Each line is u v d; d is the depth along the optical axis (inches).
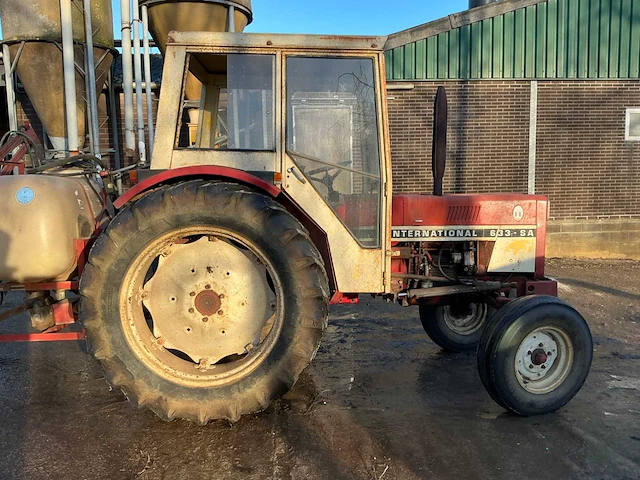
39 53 273.6
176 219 117.7
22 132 173.0
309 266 117.4
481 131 369.4
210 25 296.2
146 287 125.9
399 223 153.5
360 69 129.6
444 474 106.7
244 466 109.5
